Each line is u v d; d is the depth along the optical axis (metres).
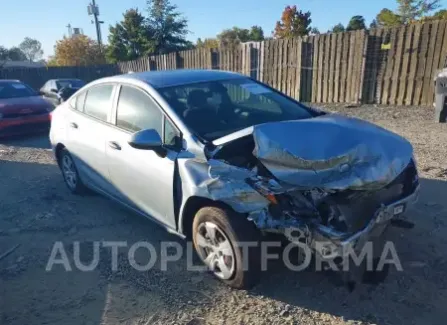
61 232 4.50
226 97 4.15
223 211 3.14
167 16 38.16
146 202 3.97
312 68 12.86
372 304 3.03
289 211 2.90
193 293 3.29
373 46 11.30
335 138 3.13
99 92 4.80
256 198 2.93
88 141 4.73
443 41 10.06
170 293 3.31
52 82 17.78
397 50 10.91
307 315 2.96
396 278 3.29
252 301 3.15
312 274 3.43
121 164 4.15
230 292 3.28
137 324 2.98
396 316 2.88
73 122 5.12
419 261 3.51
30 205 5.38
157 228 4.46
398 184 3.26
